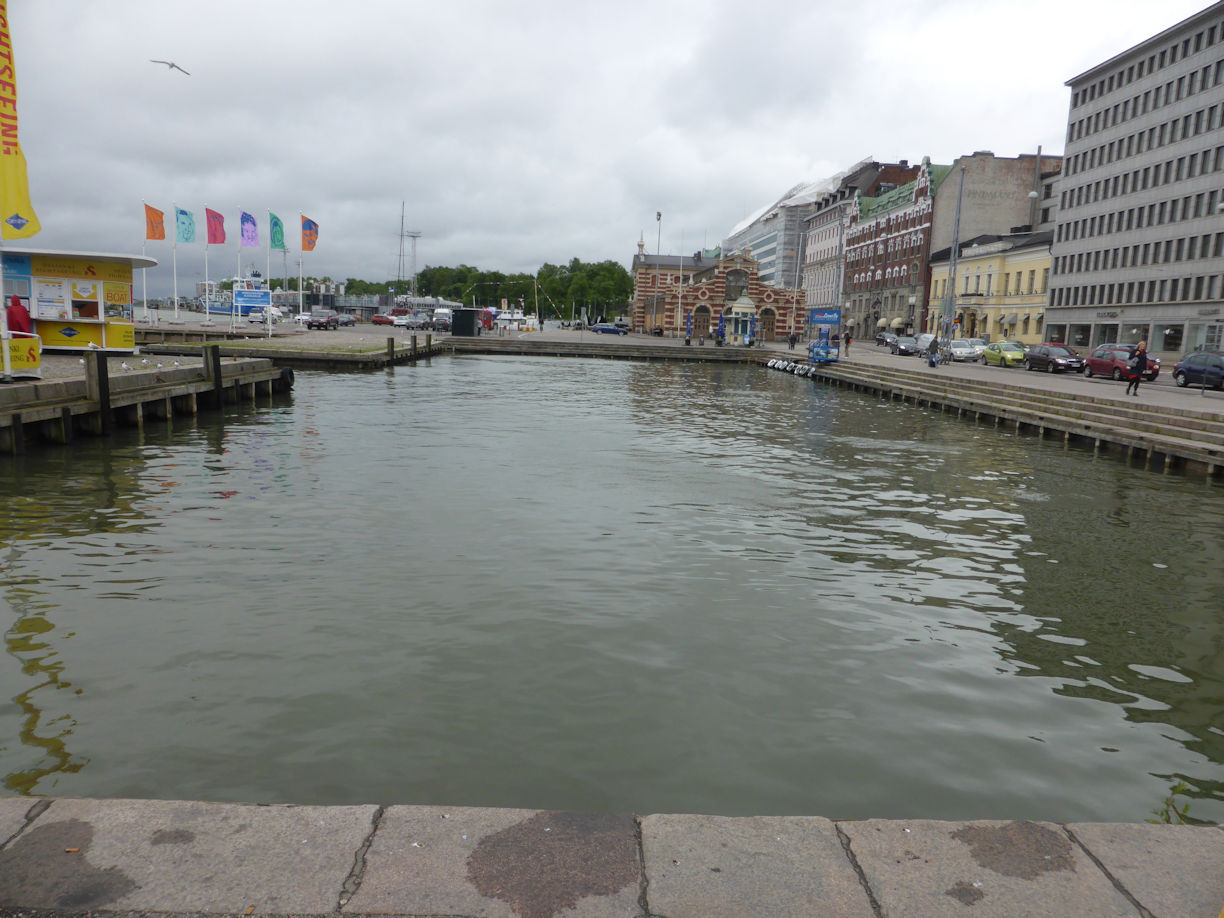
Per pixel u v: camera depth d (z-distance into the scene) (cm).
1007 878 372
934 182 10238
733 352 7831
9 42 1902
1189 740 680
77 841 379
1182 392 3581
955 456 2320
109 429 2209
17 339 2109
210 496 1498
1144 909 353
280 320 10706
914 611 980
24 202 1980
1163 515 1608
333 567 1074
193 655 790
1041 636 916
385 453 2022
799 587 1052
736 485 1741
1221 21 5950
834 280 13612
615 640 848
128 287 3291
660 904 349
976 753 644
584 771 599
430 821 403
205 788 565
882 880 369
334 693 714
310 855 374
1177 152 6366
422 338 7944
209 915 336
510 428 2589
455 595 973
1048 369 5056
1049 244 8012
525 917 339
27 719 661
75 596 951
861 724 684
